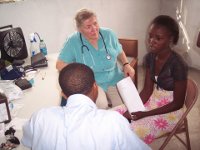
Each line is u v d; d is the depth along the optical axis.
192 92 1.52
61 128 0.93
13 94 1.68
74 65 1.06
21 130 1.31
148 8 3.54
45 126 0.96
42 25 3.00
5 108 1.35
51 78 1.94
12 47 2.26
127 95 1.60
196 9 3.19
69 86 1.00
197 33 3.26
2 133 1.27
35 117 1.01
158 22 1.51
